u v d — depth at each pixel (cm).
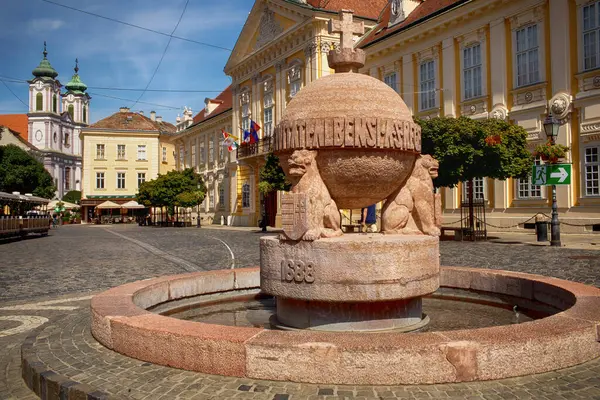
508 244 1602
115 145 6391
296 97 562
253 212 3800
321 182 525
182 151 5897
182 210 5356
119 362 414
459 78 2425
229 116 4438
